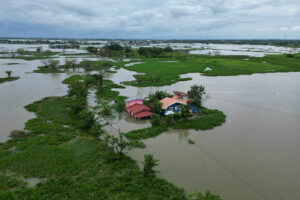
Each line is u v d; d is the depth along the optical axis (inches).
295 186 941.2
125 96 2305.6
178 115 1596.9
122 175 990.4
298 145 1301.7
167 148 1266.0
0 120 1626.5
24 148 1222.3
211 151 1232.2
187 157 1168.8
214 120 1638.8
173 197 837.8
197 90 1990.7
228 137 1402.6
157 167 1074.7
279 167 1079.6
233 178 992.9
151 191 880.3
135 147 1267.2
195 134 1446.9
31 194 847.7
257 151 1230.9
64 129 1475.1
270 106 2038.6
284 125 1595.7
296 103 2139.5
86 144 1293.1
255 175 1016.2
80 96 2092.8
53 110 1860.2
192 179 983.0
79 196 844.0
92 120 1501.0
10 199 805.2
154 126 1541.6
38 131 1434.5
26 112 1812.3
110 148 1141.7
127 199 831.7
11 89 2576.3
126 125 1604.3
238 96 2377.0
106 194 850.1
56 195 840.3
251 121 1670.8
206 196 761.6
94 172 1005.8
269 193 896.3
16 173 998.4
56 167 1045.2
